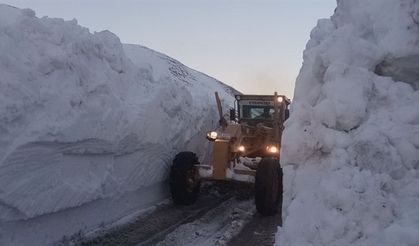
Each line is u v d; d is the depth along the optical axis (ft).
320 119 11.54
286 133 12.28
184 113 30.42
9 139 15.37
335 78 11.49
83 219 19.95
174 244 20.06
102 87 20.83
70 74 19.01
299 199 10.96
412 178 10.17
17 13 18.54
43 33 18.53
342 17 13.69
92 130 19.36
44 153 16.74
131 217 23.72
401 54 11.50
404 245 8.86
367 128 10.83
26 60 17.01
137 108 24.03
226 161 27.27
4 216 15.30
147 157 25.45
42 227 17.35
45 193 16.94
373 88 11.55
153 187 27.04
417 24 11.60
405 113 10.95
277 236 11.23
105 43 24.40
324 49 12.22
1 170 14.89
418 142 10.46
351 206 9.70
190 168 27.43
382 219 9.48
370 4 12.77
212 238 21.21
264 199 25.23
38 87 16.99
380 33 12.17
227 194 31.27
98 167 20.57
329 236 9.61
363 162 10.42
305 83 12.76
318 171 11.35
